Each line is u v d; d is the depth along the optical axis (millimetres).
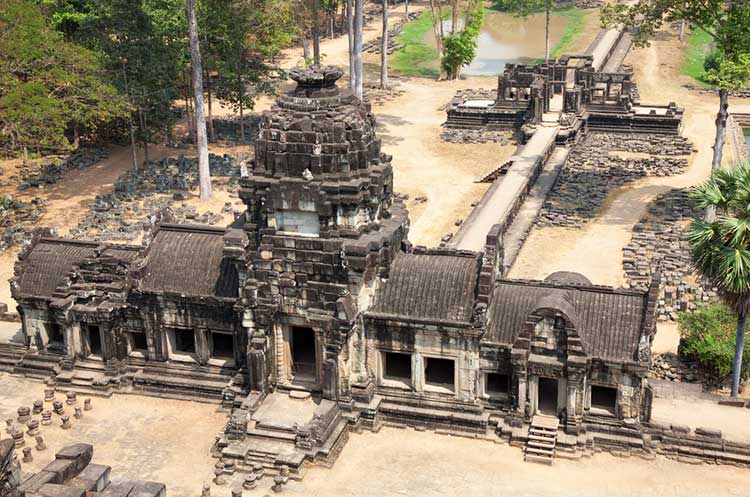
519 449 50469
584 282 56031
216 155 105812
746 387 58812
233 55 108750
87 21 99875
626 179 99812
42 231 61500
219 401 56031
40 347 59875
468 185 98875
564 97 116312
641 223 86438
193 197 92562
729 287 51844
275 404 52469
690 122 120938
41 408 55094
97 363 58625
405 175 102375
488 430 51594
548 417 51000
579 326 50469
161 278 56781
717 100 132875
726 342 58906
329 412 50906
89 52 92312
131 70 99875
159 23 107312
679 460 49156
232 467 48906
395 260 53906
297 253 50781
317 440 49312
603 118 116688
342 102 51688
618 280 73625
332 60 161125
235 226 54031
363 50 169250
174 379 56781
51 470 30250
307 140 50031
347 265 49906
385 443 51312
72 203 91188
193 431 53219
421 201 93562
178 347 59156
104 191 94688
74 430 53344
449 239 81000
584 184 98375
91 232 83375
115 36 109625
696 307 68250
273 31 115312
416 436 52000
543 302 49875
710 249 52875
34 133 90688
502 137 116250
